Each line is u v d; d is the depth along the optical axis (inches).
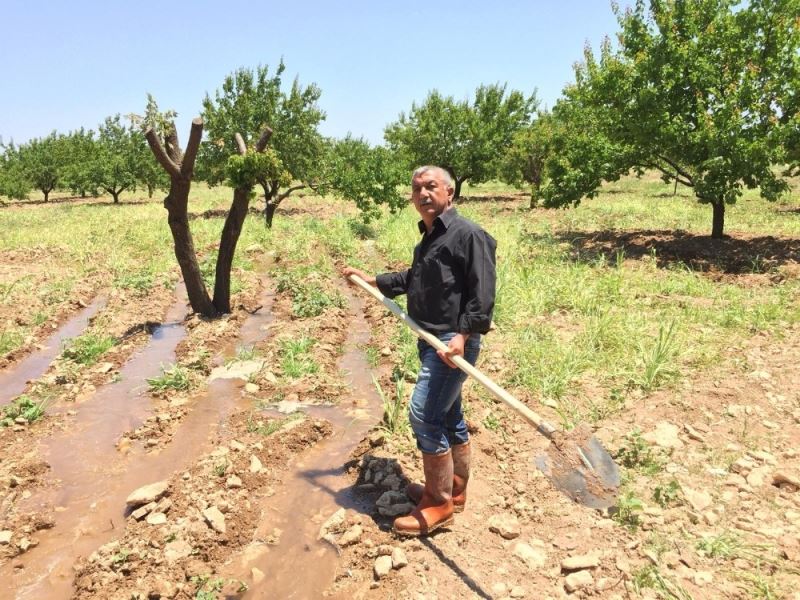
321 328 301.3
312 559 133.9
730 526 135.7
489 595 117.7
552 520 139.9
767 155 412.2
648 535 132.2
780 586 117.0
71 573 134.3
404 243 531.8
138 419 213.2
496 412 195.8
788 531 132.9
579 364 227.5
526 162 1016.2
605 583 118.6
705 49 456.4
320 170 895.7
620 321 273.6
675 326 268.1
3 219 904.3
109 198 1584.6
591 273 389.4
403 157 1000.2
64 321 345.7
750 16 434.9
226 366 259.3
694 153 454.0
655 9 478.0
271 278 457.1
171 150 317.1
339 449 184.2
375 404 217.8
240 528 143.6
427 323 126.1
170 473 175.3
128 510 155.6
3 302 364.2
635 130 471.8
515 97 1157.7
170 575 128.4
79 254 532.1
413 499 145.7
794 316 272.7
